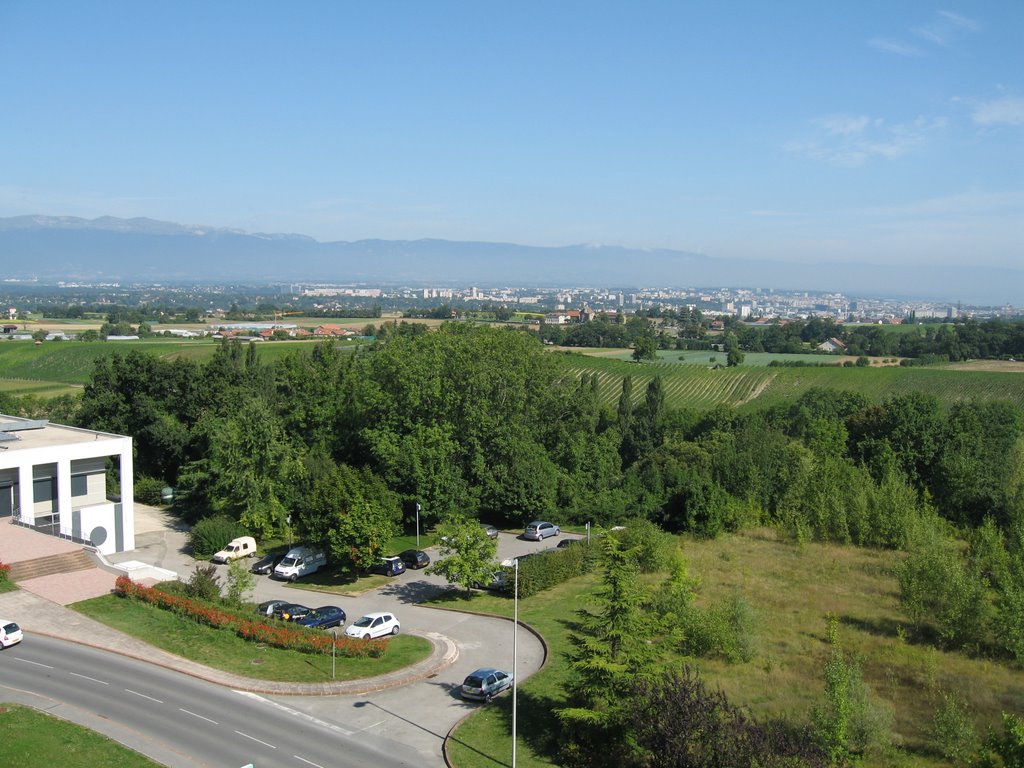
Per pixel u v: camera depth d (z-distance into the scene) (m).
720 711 26.36
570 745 28.23
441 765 27.48
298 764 26.91
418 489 62.88
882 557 57.31
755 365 167.62
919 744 29.34
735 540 63.72
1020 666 36.84
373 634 40.81
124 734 28.09
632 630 29.50
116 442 56.88
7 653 34.88
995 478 70.00
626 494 70.44
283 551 58.28
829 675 29.08
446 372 70.06
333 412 73.12
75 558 46.91
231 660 35.88
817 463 71.75
